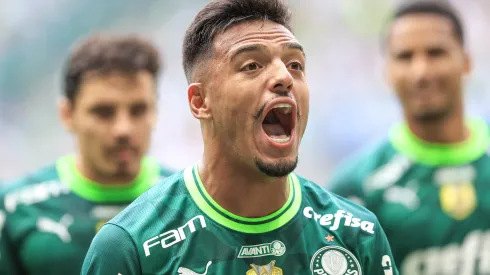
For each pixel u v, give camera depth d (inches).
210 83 246.1
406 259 460.4
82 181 431.5
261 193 249.0
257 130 238.7
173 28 1584.6
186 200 255.1
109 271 240.8
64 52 1579.7
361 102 1514.5
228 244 247.4
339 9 1565.0
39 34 1571.1
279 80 235.3
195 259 244.5
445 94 465.1
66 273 416.5
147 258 243.0
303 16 1571.1
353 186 476.7
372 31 1556.3
